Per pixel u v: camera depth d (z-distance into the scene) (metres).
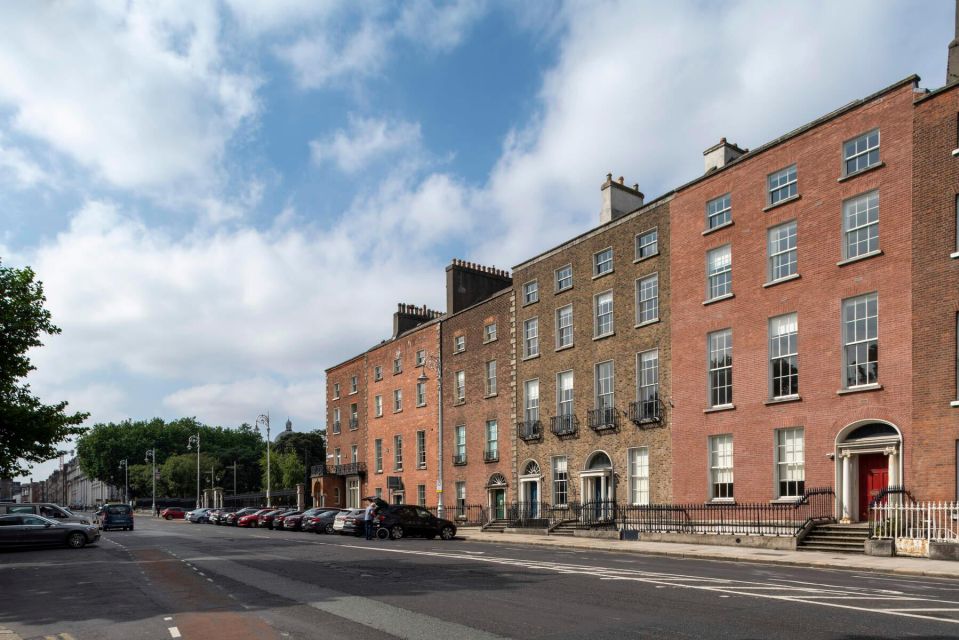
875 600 12.62
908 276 23.44
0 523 31.31
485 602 13.09
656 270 32.91
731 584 15.00
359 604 13.19
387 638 10.09
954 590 14.05
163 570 20.55
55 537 31.89
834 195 25.95
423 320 57.28
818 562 19.27
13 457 34.94
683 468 30.59
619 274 34.84
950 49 24.28
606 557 22.67
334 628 10.91
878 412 23.84
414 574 17.94
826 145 26.41
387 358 56.06
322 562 21.95
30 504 42.84
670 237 32.38
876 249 24.58
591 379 35.88
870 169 24.78
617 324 34.72
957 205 22.42
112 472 137.50
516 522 37.97
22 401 35.34
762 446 27.50
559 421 37.44
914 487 22.59
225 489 133.88
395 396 54.50
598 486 35.25
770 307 27.80
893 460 23.20
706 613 11.48
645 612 11.67
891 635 9.64
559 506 36.78
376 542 32.56
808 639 9.45
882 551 20.83
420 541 33.25
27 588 17.16
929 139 23.25
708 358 30.16
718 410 29.30
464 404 45.75
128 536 42.03
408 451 51.91
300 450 123.38
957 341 22.06
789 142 27.75
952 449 21.73
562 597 13.47
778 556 21.19
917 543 20.30
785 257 27.70
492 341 43.50
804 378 26.31
